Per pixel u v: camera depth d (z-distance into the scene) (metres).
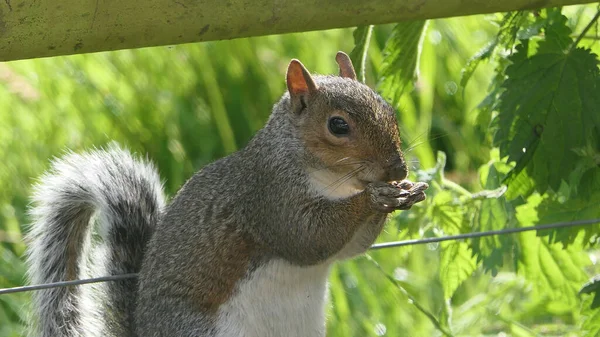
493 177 10.57
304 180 8.36
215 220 8.77
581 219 9.73
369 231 8.59
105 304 9.70
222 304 8.65
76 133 13.97
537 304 12.38
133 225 9.69
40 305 9.95
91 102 14.34
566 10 12.03
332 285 12.11
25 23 6.72
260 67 14.99
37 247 9.98
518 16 9.30
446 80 15.16
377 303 12.23
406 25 9.54
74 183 9.81
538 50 9.11
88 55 14.70
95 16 6.83
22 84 14.02
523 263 10.62
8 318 12.20
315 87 8.34
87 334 9.81
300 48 15.25
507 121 9.09
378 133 8.01
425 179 10.55
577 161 8.98
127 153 9.95
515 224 10.33
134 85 14.62
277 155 8.52
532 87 9.04
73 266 9.96
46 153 13.66
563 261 10.54
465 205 10.44
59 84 14.38
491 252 10.37
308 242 8.34
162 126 14.38
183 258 8.81
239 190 8.76
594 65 8.95
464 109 14.84
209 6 7.02
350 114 8.08
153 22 6.96
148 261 9.12
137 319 9.22
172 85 14.74
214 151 14.29
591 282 9.30
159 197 9.85
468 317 12.40
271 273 8.64
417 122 14.27
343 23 7.36
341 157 8.10
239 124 14.70
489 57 9.78
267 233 8.56
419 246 12.82
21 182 13.30
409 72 9.79
